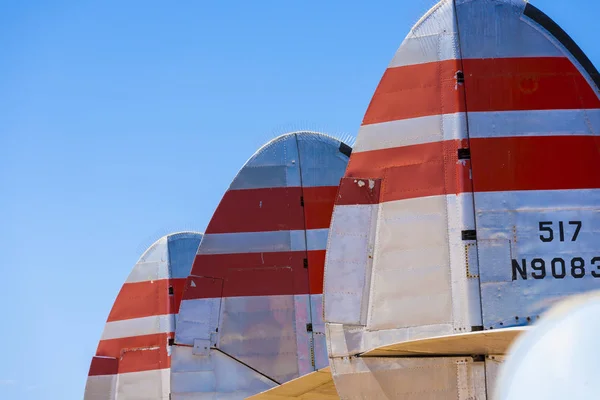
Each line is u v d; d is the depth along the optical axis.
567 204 16.08
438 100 16.64
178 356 24.09
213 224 24.45
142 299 31.81
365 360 16.38
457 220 16.19
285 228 24.27
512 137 16.33
